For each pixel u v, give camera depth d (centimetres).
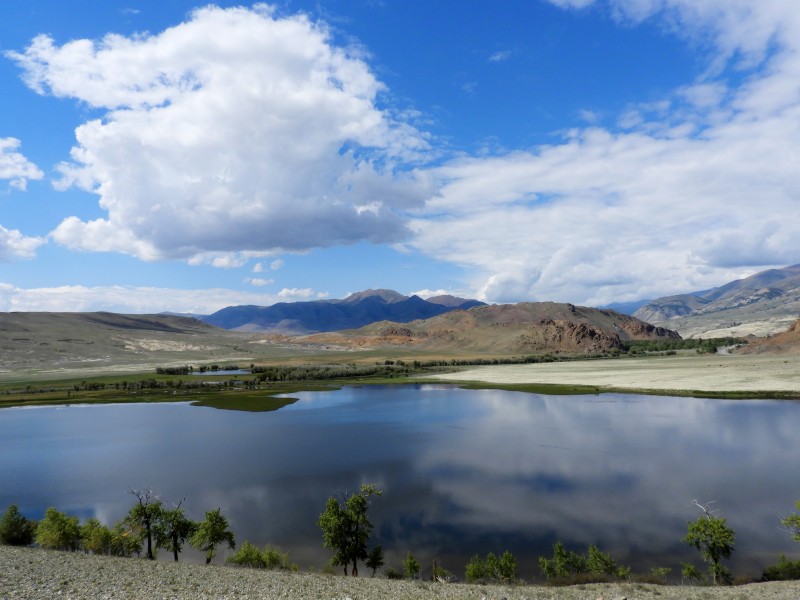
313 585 2697
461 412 11019
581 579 3269
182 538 3866
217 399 14125
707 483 5541
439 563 3828
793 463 6266
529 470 6191
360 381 19700
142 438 8650
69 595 2273
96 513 5006
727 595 2503
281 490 5641
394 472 6250
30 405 13438
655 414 10019
